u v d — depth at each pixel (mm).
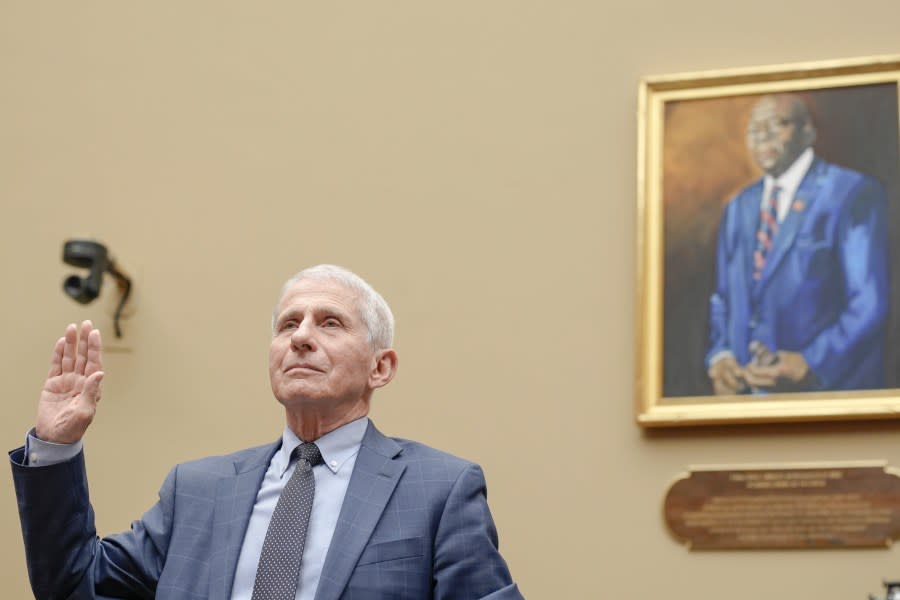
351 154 6125
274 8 6387
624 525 5445
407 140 6102
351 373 3342
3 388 6027
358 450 3283
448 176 6016
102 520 5793
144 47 6422
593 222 5844
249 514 3191
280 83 6277
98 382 3182
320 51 6293
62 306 6109
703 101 5891
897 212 5613
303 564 3053
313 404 3283
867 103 5762
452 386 5727
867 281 5547
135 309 6051
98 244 5742
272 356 3385
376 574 3008
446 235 5938
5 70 6461
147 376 5961
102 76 6402
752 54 5918
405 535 3082
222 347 5969
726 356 5555
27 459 3133
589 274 5781
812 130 5770
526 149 5988
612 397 5605
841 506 5305
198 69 6355
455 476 3205
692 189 5801
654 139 5871
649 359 5590
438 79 6156
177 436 5875
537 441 5602
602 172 5898
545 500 5527
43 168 6309
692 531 5379
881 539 5246
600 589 5391
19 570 5770
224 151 6223
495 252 5875
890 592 4438
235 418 5871
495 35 6164
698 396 5527
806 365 5488
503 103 6066
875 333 5477
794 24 5914
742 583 5301
